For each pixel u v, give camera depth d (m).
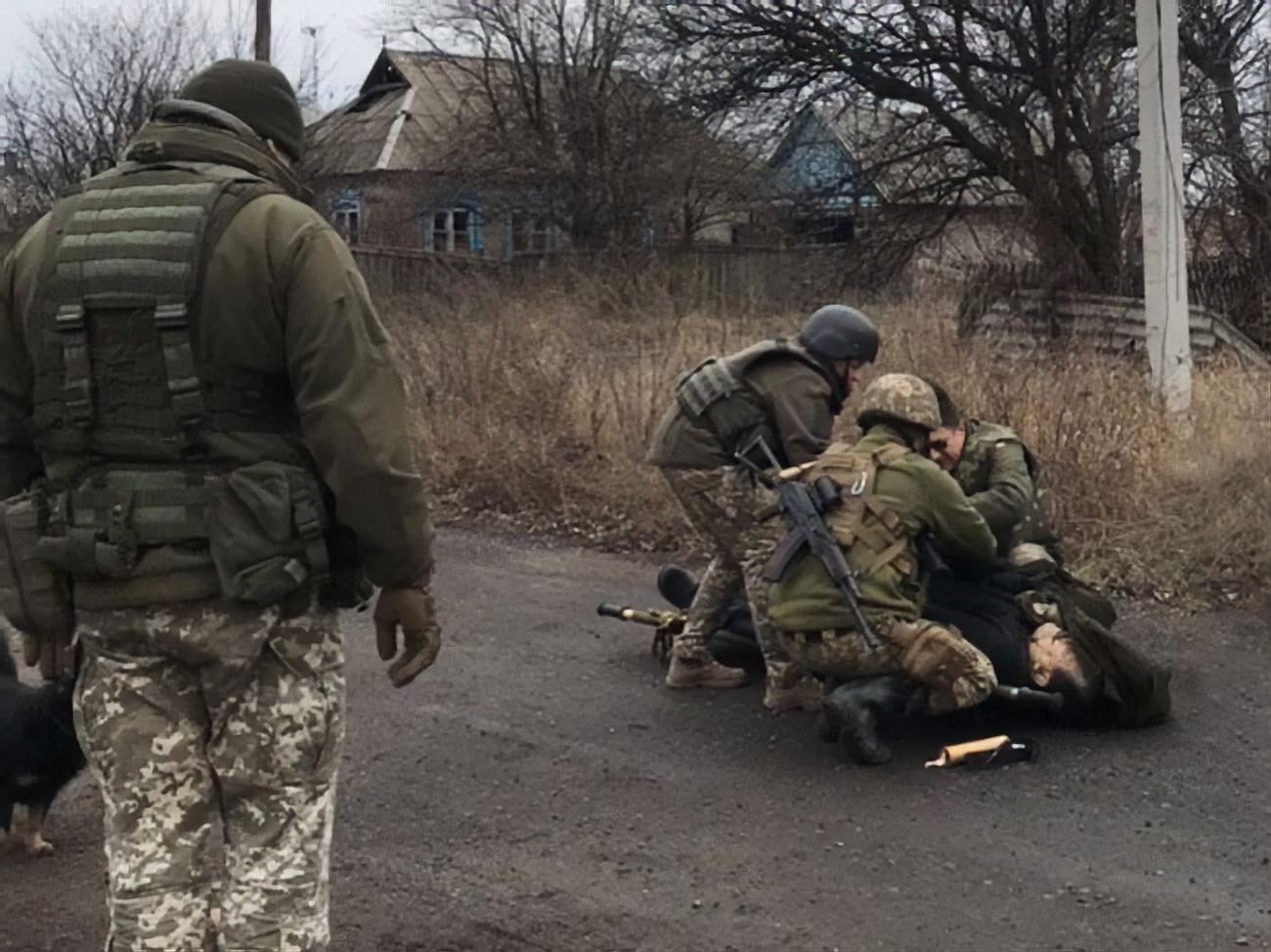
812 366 5.57
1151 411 8.95
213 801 2.94
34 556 2.91
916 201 19.16
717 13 19.11
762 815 4.68
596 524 9.03
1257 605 6.88
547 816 4.72
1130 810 4.65
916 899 4.07
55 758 4.13
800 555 5.12
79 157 24.81
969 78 18.00
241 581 2.76
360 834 4.61
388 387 2.78
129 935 2.85
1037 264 15.45
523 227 32.19
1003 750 5.02
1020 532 5.70
